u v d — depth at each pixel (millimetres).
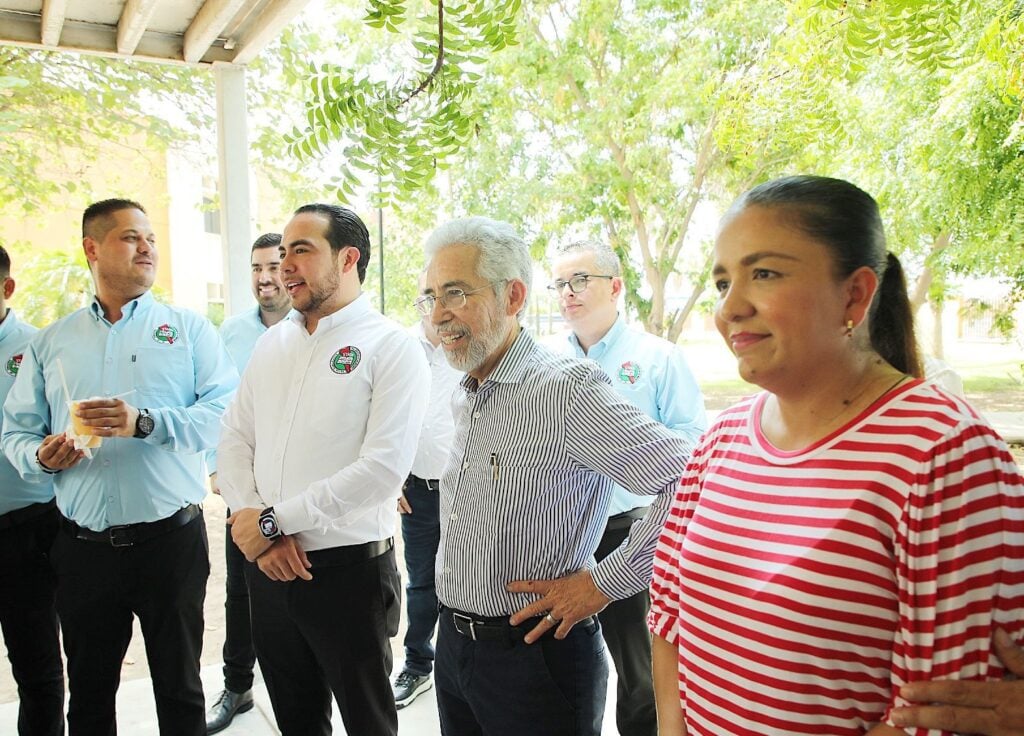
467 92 1376
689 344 22578
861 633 950
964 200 5570
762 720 1021
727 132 3000
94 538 2355
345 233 2264
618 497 2482
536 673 1604
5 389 2822
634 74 8211
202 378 2656
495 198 8312
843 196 1013
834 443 1007
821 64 1869
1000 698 869
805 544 991
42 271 7133
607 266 2678
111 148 8516
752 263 1031
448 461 1799
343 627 2137
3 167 6969
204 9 3254
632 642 2377
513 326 1705
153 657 2451
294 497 2090
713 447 1230
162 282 11242
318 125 1374
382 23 1290
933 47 1485
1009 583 885
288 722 2260
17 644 2639
